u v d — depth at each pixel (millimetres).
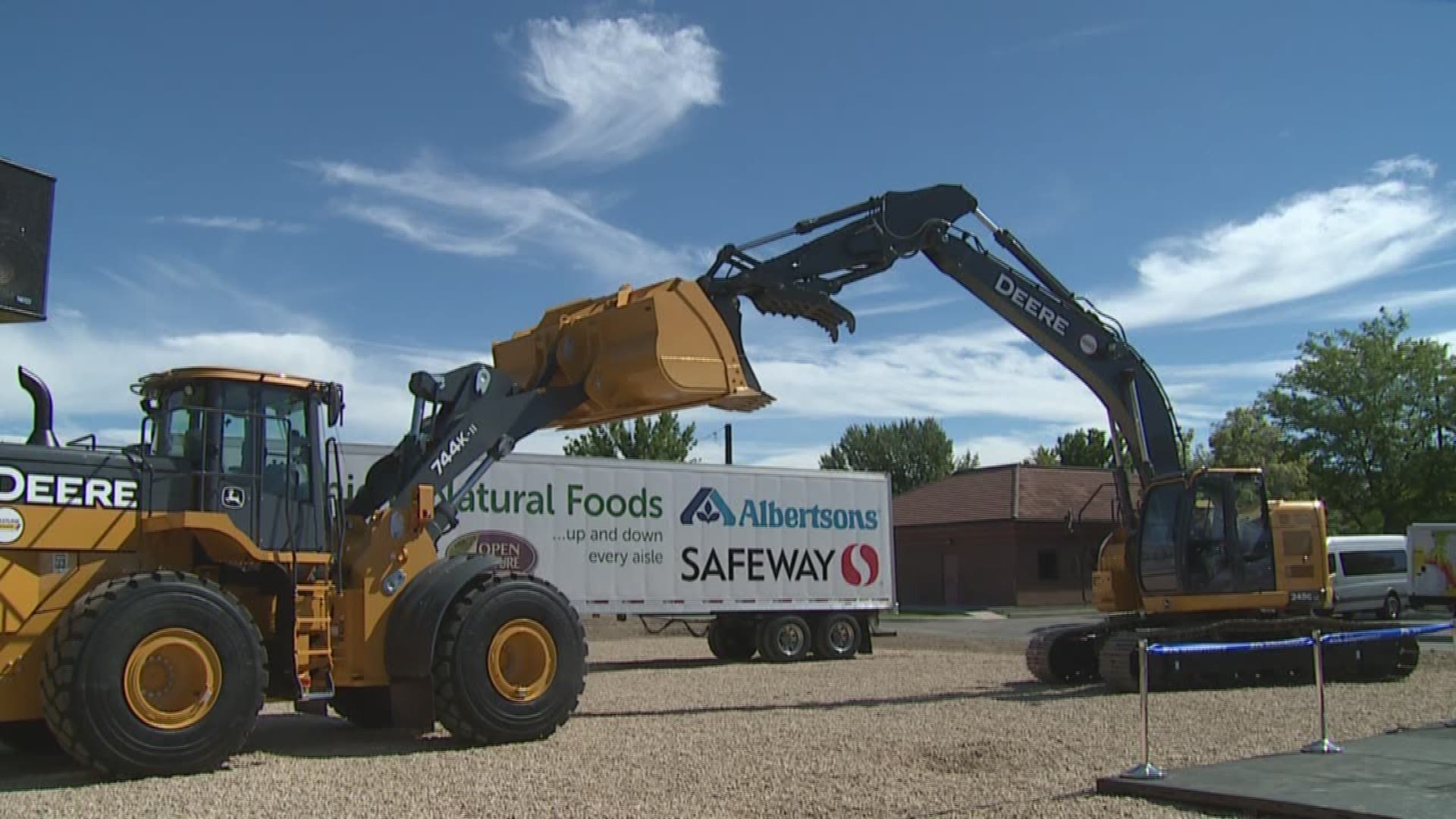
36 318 7934
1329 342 48000
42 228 7969
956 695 14031
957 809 7281
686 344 11141
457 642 9891
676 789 7992
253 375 9719
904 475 78000
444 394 10836
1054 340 14328
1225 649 11141
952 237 13727
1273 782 7641
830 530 21812
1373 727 10758
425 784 8242
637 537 20203
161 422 9688
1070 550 43281
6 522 8531
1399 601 30844
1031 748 9570
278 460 9859
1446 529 31656
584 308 11852
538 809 7371
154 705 8523
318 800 7703
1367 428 46844
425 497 10461
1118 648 14039
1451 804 6914
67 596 8836
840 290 13203
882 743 9977
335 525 10219
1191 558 14516
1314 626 14883
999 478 46438
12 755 9977
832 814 7176
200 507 9367
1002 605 42594
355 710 11477
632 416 11891
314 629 9758
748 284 12398
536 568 19297
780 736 10461
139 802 7633
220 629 8727
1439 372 46594
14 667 8547
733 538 20938
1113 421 14852
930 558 46094
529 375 11906
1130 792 7668
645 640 26781
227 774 8680
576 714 12289
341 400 10281
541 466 19547
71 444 9406
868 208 13273
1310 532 15031
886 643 25109
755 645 21234
